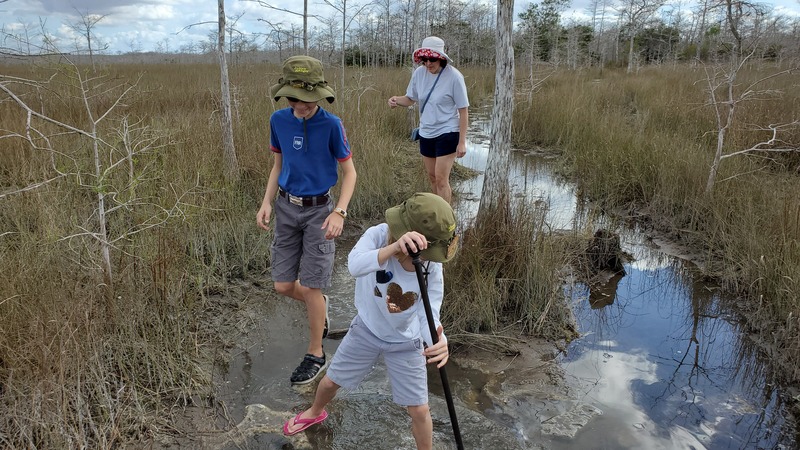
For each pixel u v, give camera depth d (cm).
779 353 373
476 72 1917
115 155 541
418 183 659
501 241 436
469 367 356
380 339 246
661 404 326
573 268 505
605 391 338
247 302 416
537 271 421
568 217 642
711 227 558
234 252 477
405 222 216
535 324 400
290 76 287
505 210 450
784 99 960
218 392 316
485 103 1499
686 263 527
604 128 911
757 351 384
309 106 291
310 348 334
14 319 298
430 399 320
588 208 679
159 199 457
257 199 570
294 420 285
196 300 394
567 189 764
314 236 313
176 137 616
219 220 495
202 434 282
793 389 340
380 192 628
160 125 595
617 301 460
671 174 653
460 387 336
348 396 317
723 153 724
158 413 289
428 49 481
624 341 398
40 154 557
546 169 875
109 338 314
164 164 489
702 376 356
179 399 305
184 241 438
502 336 386
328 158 309
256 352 358
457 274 418
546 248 438
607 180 705
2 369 278
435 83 496
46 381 258
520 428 302
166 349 323
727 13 846
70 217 438
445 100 496
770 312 410
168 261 373
